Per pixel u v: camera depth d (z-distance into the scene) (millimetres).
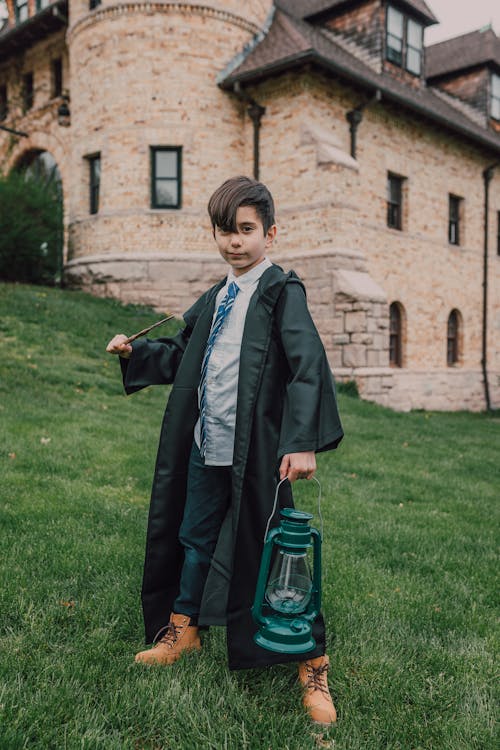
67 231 16312
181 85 14250
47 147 18688
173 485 2443
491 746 2045
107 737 1958
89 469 5344
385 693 2312
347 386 12953
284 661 2193
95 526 3920
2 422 6559
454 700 2295
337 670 2438
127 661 2408
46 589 2951
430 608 3105
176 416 2420
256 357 2215
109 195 14727
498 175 20266
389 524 4602
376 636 2750
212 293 2502
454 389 18109
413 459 7535
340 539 4156
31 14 19312
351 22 16719
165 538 2459
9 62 19969
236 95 14617
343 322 13172
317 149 13352
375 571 3572
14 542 3527
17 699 2098
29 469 5164
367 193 15164
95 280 14875
